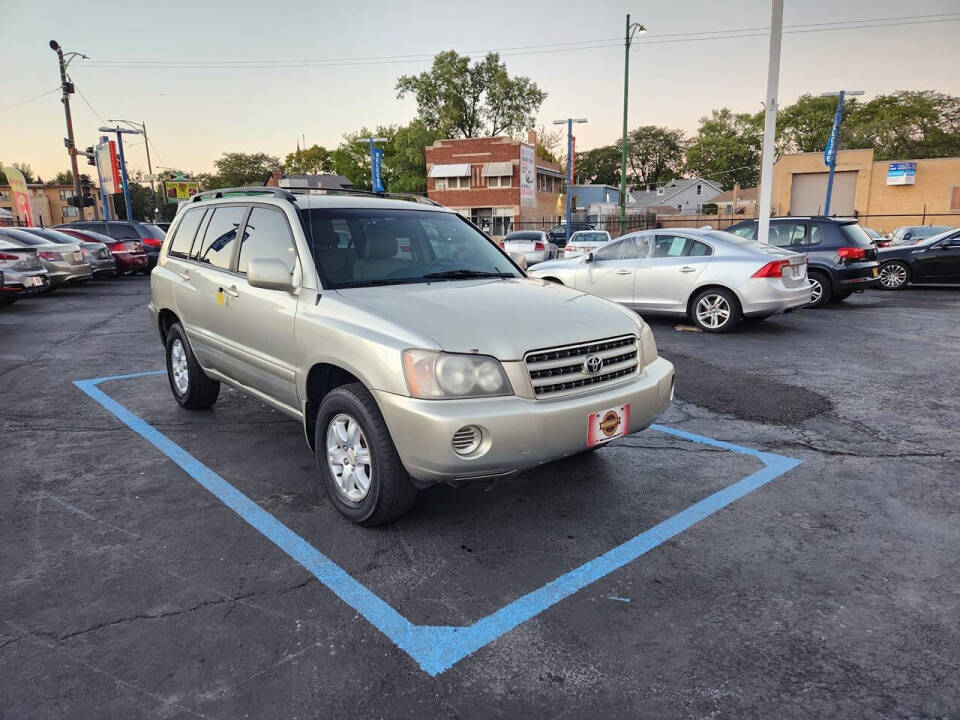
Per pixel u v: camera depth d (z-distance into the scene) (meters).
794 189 41.59
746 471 4.26
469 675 2.34
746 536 3.39
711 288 9.16
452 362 3.00
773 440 4.86
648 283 9.62
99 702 2.20
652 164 106.62
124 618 2.67
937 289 15.45
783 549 3.25
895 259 15.28
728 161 92.81
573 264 10.51
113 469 4.30
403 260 4.14
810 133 79.62
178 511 3.67
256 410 5.61
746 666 2.39
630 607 2.76
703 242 9.33
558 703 2.21
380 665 2.40
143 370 7.23
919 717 2.14
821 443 4.79
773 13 13.11
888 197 39.00
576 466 4.36
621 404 3.32
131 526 3.49
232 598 2.82
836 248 11.59
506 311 3.39
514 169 47.03
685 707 2.19
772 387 6.31
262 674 2.34
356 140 72.56
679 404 5.79
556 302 3.65
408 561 3.14
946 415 5.42
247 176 96.19
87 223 21.17
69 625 2.62
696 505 3.76
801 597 2.83
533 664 2.40
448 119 60.56
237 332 4.34
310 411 3.79
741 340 8.71
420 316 3.26
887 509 3.69
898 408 5.63
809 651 2.47
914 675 2.34
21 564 3.09
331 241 3.96
